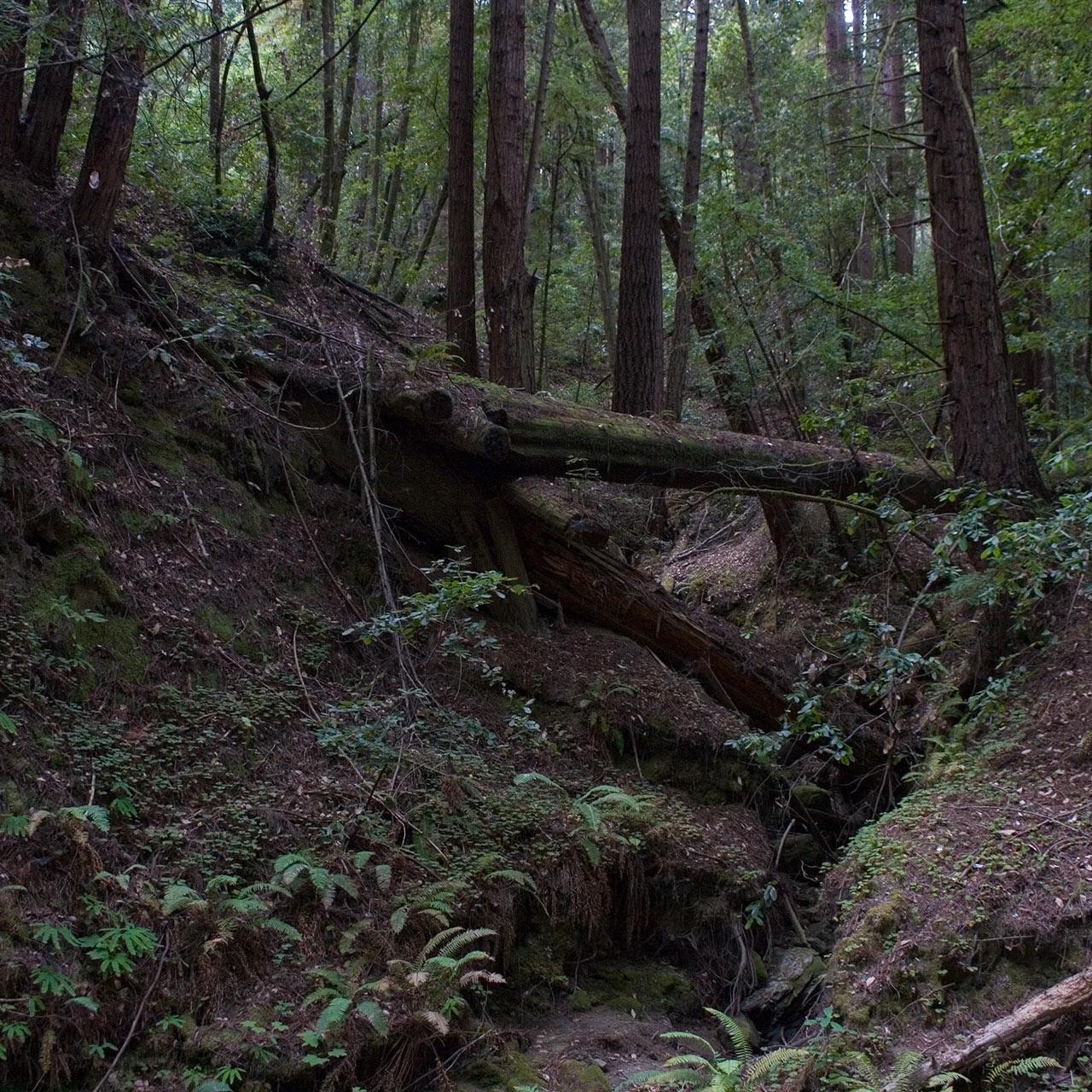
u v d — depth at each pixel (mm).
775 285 10469
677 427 8664
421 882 4871
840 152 11680
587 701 7027
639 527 13070
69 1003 3520
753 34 15195
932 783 6594
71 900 3855
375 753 5438
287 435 7230
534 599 8078
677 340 11648
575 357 18625
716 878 6059
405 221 17969
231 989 4004
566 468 8117
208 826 4570
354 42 13766
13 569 4879
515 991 4977
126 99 6703
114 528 5668
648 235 11172
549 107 14297
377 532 6828
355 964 4301
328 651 6191
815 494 9133
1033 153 9586
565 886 5371
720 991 5746
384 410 7566
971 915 4938
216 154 9961
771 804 7469
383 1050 4062
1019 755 6375
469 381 7996
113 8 6152
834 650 9508
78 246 6543
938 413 9992
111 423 6121
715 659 8188
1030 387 11672
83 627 5008
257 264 9359
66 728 4547
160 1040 3666
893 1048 4539
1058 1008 4199
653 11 11242
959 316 7859
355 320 10148
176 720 5039
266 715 5406
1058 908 4844
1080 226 9805
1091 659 6855
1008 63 12094
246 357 7293
